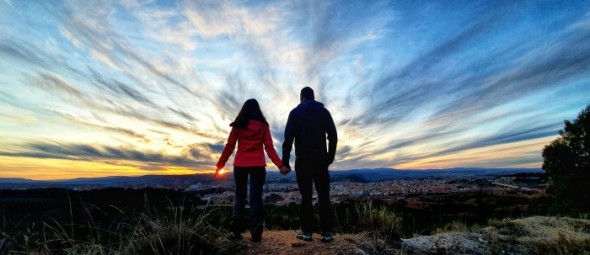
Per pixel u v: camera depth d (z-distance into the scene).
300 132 4.30
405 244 4.59
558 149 16.70
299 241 4.19
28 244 3.48
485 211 18.61
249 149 4.36
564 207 15.69
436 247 4.63
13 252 3.36
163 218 3.99
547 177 17.64
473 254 4.58
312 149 4.23
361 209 5.23
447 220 9.84
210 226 4.05
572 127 16.55
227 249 3.84
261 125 4.43
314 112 4.36
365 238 4.44
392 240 4.60
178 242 3.58
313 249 3.90
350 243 4.16
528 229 6.20
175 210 4.09
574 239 5.20
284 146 4.31
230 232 4.16
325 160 4.26
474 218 11.80
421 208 21.89
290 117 4.40
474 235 5.45
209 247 3.82
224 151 4.41
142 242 3.77
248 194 4.43
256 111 4.51
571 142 16.33
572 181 15.75
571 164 16.05
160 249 3.65
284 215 7.57
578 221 6.91
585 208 15.22
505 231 6.05
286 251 3.84
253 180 4.36
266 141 4.44
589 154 15.63
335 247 3.98
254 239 4.16
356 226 4.88
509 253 4.81
